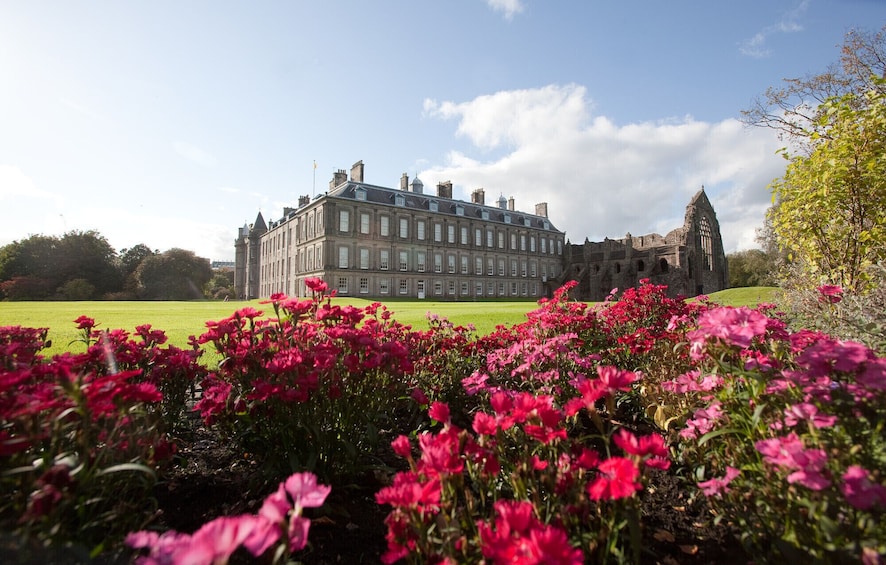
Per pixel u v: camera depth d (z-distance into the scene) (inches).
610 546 61.3
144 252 2359.7
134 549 68.1
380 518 93.9
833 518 57.4
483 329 359.9
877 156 177.8
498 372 151.0
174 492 102.0
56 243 1937.7
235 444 121.0
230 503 97.8
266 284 2283.5
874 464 59.8
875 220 190.7
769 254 1098.7
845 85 306.2
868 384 61.7
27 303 957.2
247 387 104.5
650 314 192.7
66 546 56.3
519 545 43.0
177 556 37.8
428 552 54.6
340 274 1601.9
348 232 1638.8
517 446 91.9
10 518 61.2
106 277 2039.9
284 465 99.1
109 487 70.2
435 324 205.3
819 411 68.1
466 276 1988.2
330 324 121.6
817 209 201.5
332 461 99.5
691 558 76.5
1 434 62.9
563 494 65.6
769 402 77.9
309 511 91.8
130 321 451.5
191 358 120.5
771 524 66.1
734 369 77.4
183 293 2192.4
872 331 113.4
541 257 2347.4
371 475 111.0
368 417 103.6
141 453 74.1
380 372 109.0
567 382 131.7
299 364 93.4
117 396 65.5
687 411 109.8
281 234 2086.6
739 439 80.7
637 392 138.6
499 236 2164.1
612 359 167.8
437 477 56.9
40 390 68.3
